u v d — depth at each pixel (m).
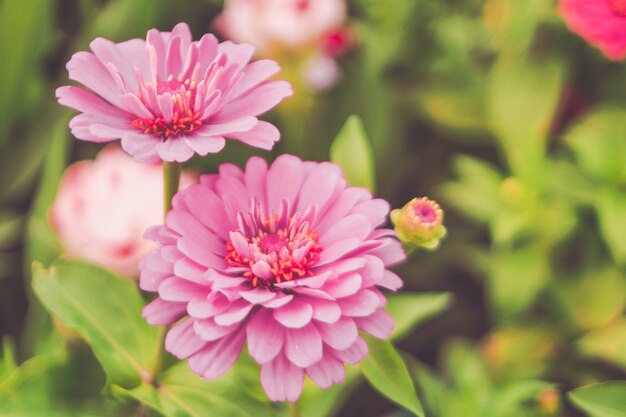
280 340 0.37
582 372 0.59
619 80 0.59
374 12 0.65
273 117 0.64
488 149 0.69
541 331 0.59
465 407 0.51
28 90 0.61
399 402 0.41
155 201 0.50
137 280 0.51
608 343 0.56
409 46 0.65
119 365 0.43
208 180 0.40
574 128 0.55
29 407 0.42
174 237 0.38
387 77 0.68
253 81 0.39
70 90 0.38
